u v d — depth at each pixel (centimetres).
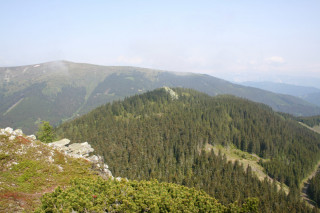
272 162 14962
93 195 2292
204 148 15188
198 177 11438
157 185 3094
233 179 11450
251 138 17212
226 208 2820
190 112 19750
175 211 2488
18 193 2372
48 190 2739
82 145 5184
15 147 3288
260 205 9362
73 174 3416
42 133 7025
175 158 13525
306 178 15425
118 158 12506
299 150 17600
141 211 2423
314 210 9681
